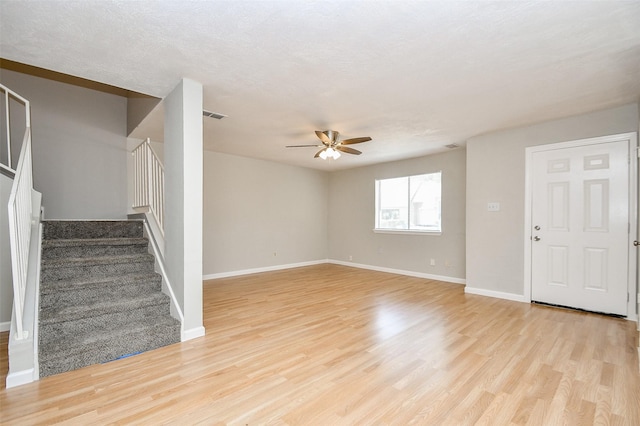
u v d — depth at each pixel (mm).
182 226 2711
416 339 2775
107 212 4375
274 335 2871
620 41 2078
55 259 2814
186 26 1923
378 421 1662
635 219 3256
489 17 1823
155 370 2197
